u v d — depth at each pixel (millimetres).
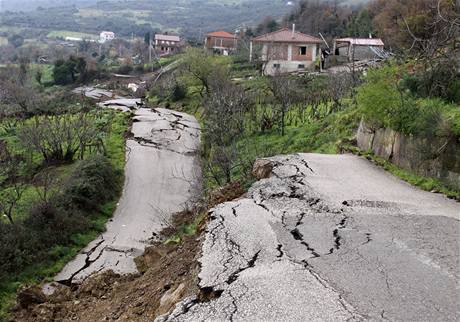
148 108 38500
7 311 12016
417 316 5906
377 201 10055
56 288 13414
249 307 6168
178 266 8758
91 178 19922
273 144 20156
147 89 52219
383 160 13344
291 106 25609
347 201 10016
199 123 32938
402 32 24766
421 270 7078
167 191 21375
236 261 7406
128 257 15219
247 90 33031
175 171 23625
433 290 6520
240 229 8625
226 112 23188
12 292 12977
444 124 11008
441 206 9828
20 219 16672
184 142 28078
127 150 26359
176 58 72812
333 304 6172
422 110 12086
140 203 20141
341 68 39531
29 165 23562
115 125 31000
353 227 8703
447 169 10820
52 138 24562
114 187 21328
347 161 13617
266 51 48000
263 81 36969
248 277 6902
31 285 13258
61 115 31969
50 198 17641
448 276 6906
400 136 12688
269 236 8312
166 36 99812
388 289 6539
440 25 18969
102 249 15906
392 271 7047
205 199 14758
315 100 26719
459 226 8750
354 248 7828
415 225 8797
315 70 43688
